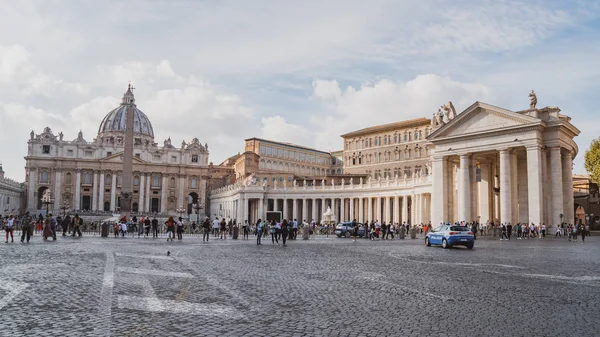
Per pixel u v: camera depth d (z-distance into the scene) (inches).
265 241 1636.3
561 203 2084.2
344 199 3745.1
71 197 5905.5
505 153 2193.7
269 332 346.6
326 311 422.9
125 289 521.7
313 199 3922.2
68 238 1567.4
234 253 1038.4
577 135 2305.6
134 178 6171.3
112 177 6013.8
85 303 442.9
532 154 2097.7
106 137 7096.5
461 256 1005.8
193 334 338.0
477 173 2373.3
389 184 3326.8
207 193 6515.8
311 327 363.3
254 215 4328.3
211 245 1328.7
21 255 882.8
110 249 1078.4
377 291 532.4
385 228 2069.4
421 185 2928.2
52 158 5851.4
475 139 2306.8
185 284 564.4
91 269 691.4
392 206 3599.9
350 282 600.1
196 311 415.2
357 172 5039.4
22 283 554.9
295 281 604.7
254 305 445.7
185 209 6240.2
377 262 863.7
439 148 2465.6
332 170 6038.4
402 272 708.0
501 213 2181.3
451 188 2465.6
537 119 2062.0
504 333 351.3
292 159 5585.6
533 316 409.7
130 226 2272.4
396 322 383.2
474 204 2353.6
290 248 1252.5
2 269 678.5
